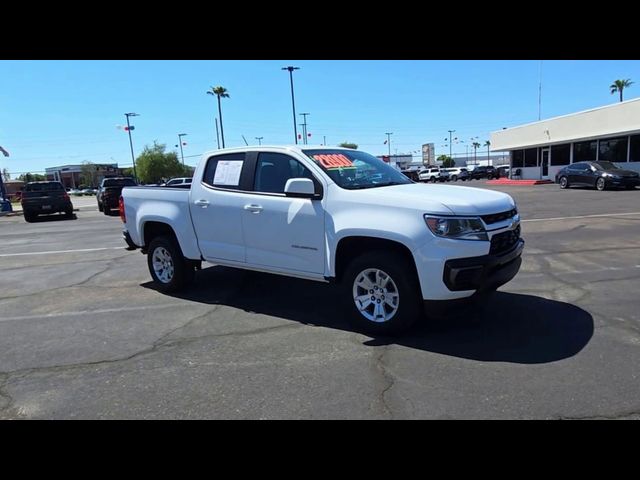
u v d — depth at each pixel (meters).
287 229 5.02
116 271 8.25
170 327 5.07
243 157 5.55
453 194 4.46
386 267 4.36
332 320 5.11
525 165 39.50
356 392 3.48
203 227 5.83
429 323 4.86
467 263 4.06
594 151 30.88
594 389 3.39
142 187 6.66
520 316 4.99
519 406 3.21
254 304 5.81
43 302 6.33
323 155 5.19
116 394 3.58
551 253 8.26
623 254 7.94
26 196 20.47
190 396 3.51
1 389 3.72
